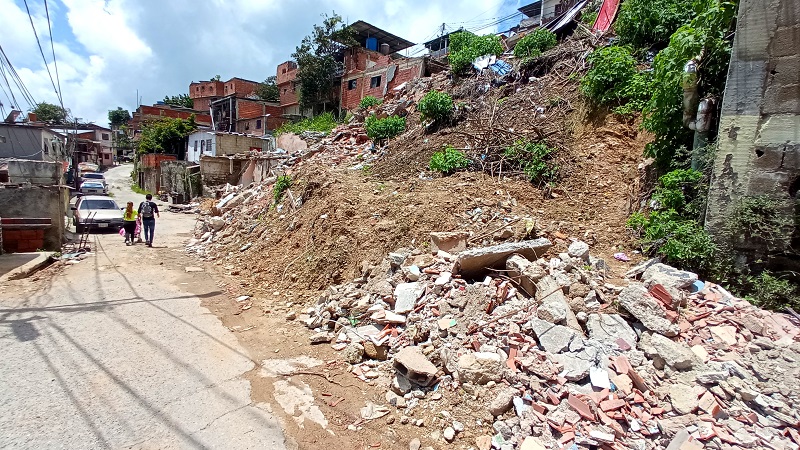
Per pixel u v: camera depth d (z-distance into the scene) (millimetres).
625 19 9531
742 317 3717
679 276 4227
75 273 7945
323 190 8875
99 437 3131
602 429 2875
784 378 3023
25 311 5715
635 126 7715
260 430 3328
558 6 20500
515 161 8070
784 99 4359
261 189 13375
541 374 3375
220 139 26969
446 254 5477
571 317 3945
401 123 12977
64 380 3908
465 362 3643
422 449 3090
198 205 21172
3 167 15898
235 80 43688
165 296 6637
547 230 5953
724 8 4938
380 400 3754
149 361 4367
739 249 4633
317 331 5234
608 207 6621
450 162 8539
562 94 9664
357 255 6426
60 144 27750
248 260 8719
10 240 9641
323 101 28547
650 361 3385
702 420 2801
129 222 11398
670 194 5488
